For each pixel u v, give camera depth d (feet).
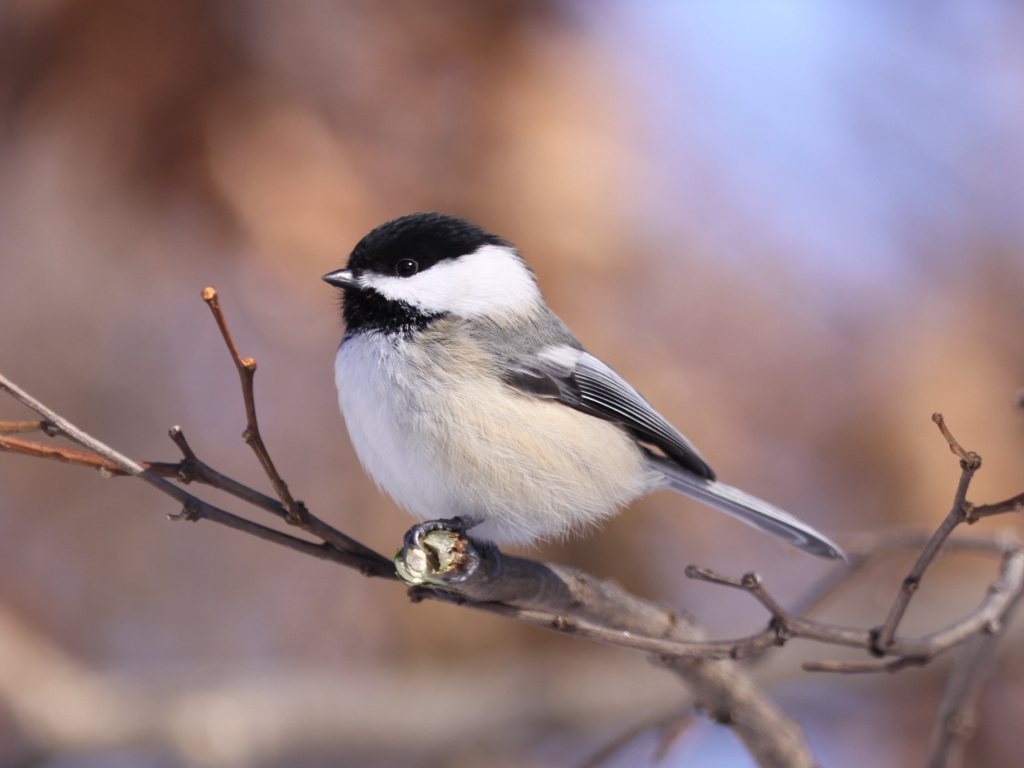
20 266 29.50
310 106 26.73
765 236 31.94
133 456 32.42
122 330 32.32
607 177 27.89
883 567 33.32
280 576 33.50
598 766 25.68
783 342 30.78
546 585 19.20
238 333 30.96
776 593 32.89
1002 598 19.03
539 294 23.85
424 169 26.94
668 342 29.35
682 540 31.04
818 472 30.14
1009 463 30.09
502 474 20.84
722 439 29.35
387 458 21.09
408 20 27.37
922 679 34.45
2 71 26.27
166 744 31.86
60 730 31.22
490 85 27.45
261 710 32.12
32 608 32.60
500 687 33.14
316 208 26.18
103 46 26.07
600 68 28.68
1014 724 32.55
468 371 20.89
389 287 21.56
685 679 21.67
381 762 32.76
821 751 33.88
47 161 26.91
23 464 32.58
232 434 31.76
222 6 26.30
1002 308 32.68
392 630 33.27
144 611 33.53
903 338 31.73
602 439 22.49
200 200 26.27
